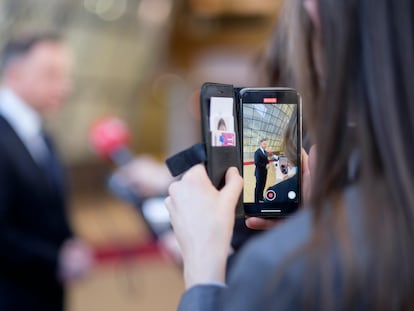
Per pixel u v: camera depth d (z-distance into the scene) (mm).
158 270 4742
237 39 6922
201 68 7258
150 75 8453
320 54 749
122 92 8570
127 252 4848
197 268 789
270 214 902
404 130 639
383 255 623
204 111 883
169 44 7809
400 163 631
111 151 2869
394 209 632
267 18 6590
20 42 2424
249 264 656
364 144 659
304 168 916
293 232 663
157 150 9016
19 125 2369
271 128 905
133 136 9102
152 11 7816
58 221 2414
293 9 875
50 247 2354
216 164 872
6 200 2258
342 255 626
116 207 7008
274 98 906
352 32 672
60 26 7242
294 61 874
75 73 7609
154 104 8867
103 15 7602
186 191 845
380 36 652
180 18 7566
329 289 619
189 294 760
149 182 2354
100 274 4688
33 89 2387
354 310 620
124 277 4602
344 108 678
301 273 627
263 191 902
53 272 2350
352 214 649
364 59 665
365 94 665
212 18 6953
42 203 2346
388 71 647
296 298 623
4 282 2279
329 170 680
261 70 1295
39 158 2393
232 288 664
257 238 690
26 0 6719
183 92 7543
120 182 2445
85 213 6863
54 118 7570
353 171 684
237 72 6957
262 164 903
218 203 827
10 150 2283
